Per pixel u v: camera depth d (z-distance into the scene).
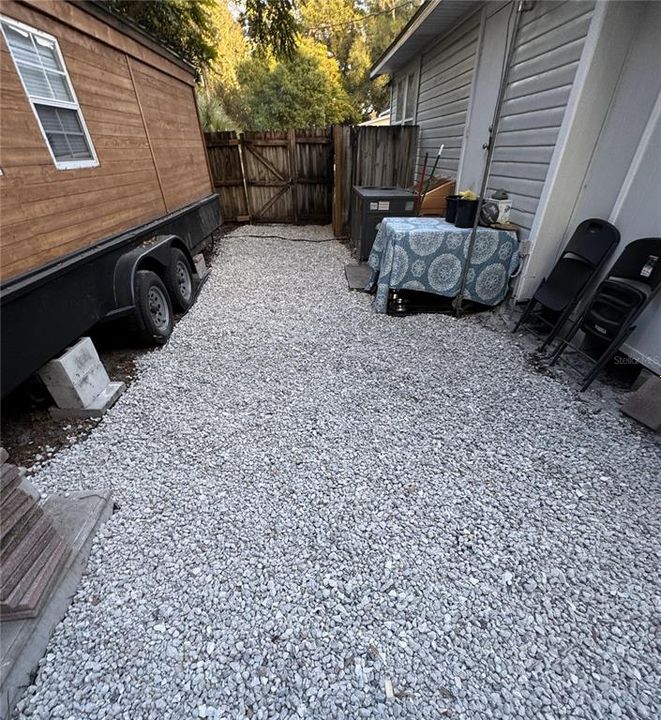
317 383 2.59
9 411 2.26
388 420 2.22
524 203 3.28
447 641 1.22
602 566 1.43
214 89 15.48
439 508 1.67
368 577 1.40
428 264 3.39
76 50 2.45
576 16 2.51
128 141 3.10
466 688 1.11
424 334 3.26
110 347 3.12
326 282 4.61
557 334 3.10
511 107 3.45
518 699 1.08
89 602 1.32
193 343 3.18
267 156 7.23
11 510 1.16
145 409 2.33
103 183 2.67
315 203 7.75
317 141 7.07
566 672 1.14
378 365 2.80
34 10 2.05
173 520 1.62
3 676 1.04
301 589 1.36
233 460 1.94
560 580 1.38
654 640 1.21
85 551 1.45
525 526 1.58
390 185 6.48
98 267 2.46
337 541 1.53
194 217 4.54
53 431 2.15
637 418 2.14
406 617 1.28
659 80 2.14
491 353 2.93
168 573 1.42
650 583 1.37
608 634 1.23
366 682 1.12
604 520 1.60
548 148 2.90
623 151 2.43
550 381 2.56
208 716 1.05
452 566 1.43
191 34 7.50
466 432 2.12
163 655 1.18
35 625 1.17
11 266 1.81
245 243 6.54
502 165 3.66
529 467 1.87
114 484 1.80
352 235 5.84
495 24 3.72
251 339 3.23
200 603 1.32
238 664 1.16
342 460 1.93
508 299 3.53
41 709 1.06
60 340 2.05
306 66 14.62
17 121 1.90
